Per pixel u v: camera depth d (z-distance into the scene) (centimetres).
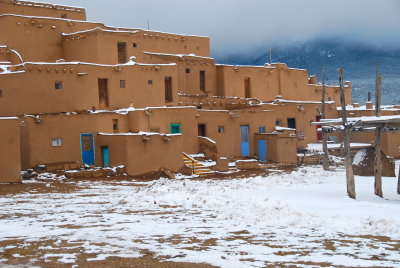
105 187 2430
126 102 3578
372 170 2708
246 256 979
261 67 5016
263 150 4094
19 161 2545
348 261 930
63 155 3012
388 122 1741
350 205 1516
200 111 3769
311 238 1141
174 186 2245
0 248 1087
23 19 3759
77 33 3878
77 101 3297
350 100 6675
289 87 5350
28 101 3108
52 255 1015
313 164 4050
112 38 3884
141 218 1465
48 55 3884
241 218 1409
